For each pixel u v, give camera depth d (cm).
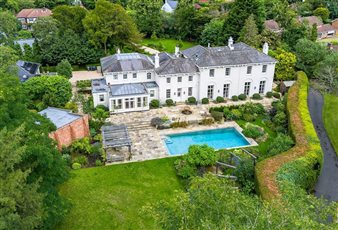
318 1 12888
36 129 2881
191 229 1744
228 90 5938
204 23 9844
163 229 1870
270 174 3359
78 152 4309
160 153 4353
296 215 1641
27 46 7019
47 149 2577
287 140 4162
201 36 9438
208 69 5628
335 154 4266
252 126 4888
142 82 5791
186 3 10788
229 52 5903
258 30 8350
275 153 4047
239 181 3606
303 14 12231
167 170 3991
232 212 1758
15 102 2939
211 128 5022
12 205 1973
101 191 3569
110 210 3294
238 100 5909
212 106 5653
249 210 1722
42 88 5144
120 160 4162
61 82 5234
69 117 4522
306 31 8319
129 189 3622
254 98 5969
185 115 5347
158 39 10325
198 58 5778
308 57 6931
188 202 1862
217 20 9500
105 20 7588
